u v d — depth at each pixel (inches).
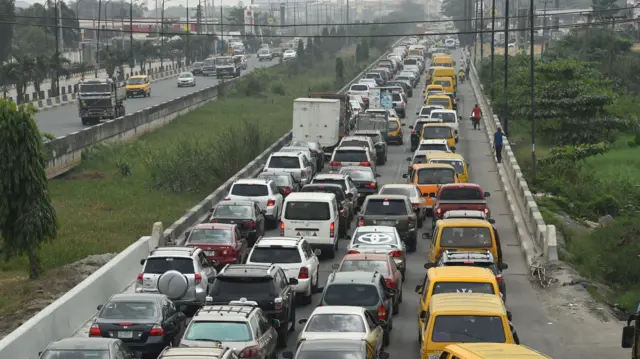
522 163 2425.0
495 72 4382.4
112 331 877.2
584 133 2859.3
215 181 2226.9
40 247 1422.2
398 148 2760.8
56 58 4045.3
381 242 1283.2
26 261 1494.8
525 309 1171.9
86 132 2472.9
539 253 1443.2
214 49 7327.8
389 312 991.6
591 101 2876.5
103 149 2511.1
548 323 1107.3
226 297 950.4
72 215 1822.1
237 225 1488.7
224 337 791.7
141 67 5477.4
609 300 1266.0
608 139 2913.4
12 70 3656.5
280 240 1194.6
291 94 4576.8
